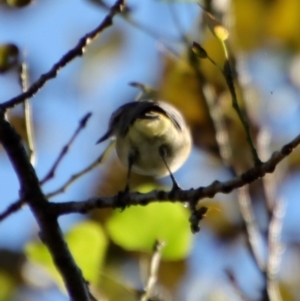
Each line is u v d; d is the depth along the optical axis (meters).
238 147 9.73
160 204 7.67
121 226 7.66
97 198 6.70
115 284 7.98
